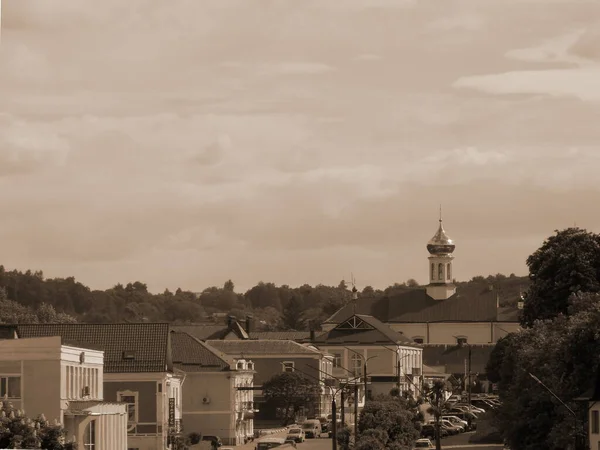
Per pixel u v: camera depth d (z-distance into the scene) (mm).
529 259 194625
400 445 167875
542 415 141125
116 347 177000
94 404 142625
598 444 132875
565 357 138750
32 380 138875
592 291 186000
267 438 194125
